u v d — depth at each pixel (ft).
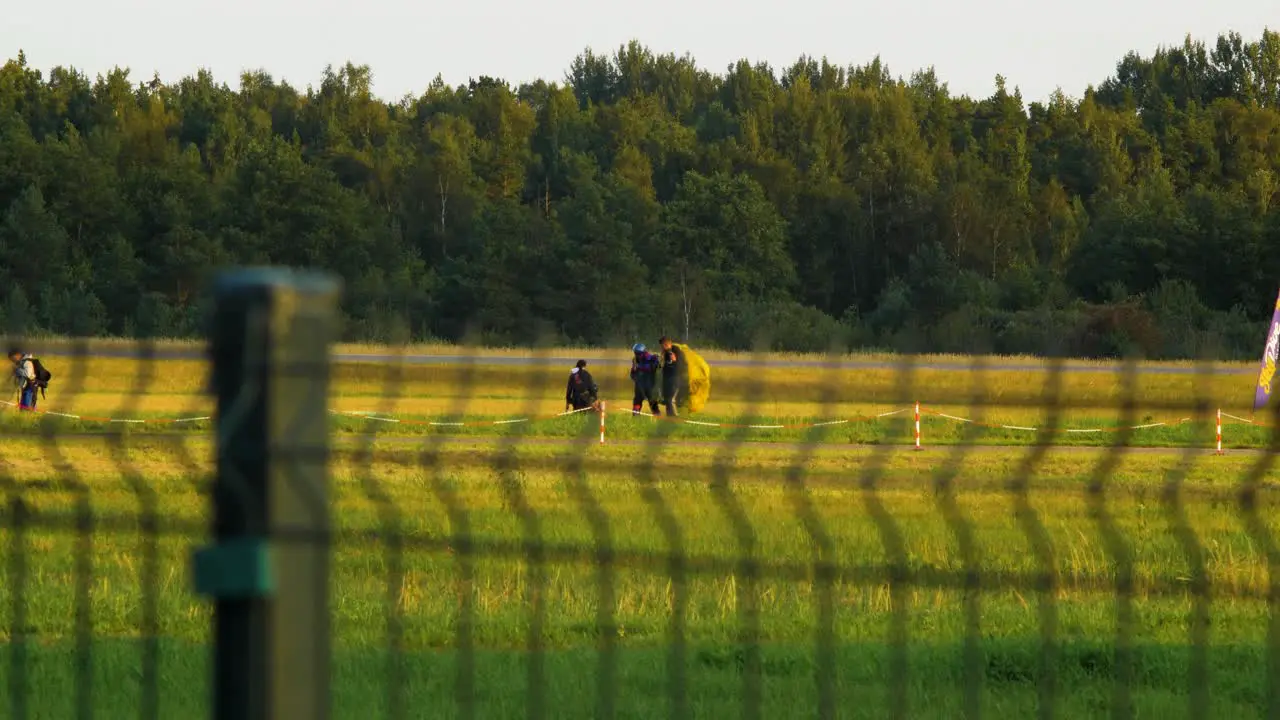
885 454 237.45
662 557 75.41
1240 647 102.73
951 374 393.29
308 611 42.57
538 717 67.21
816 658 97.14
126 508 164.96
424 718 81.92
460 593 120.37
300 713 42.57
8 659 95.81
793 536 146.41
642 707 83.66
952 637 106.32
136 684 90.02
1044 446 79.46
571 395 343.87
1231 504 183.73
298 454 42.11
